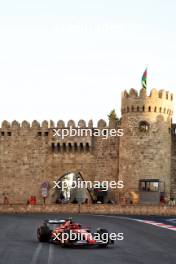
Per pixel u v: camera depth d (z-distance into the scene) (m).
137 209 83.31
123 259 33.69
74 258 34.00
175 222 64.88
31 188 98.00
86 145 95.88
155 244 42.06
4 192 98.81
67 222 40.75
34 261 32.84
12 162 98.88
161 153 89.06
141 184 88.50
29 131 98.62
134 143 89.44
